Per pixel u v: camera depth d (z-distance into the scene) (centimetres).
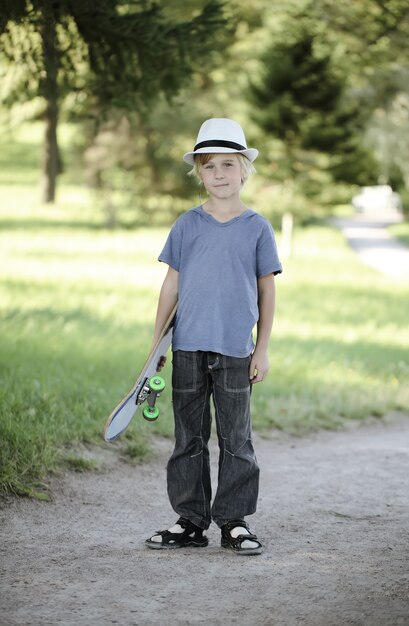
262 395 979
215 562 458
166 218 3828
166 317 486
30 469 593
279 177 3284
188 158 486
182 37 822
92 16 792
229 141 471
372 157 3569
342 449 792
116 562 454
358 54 2020
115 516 544
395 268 3066
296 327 1641
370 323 1772
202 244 475
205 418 484
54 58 832
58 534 500
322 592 412
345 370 1199
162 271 2519
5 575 429
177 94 876
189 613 385
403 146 3173
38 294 1848
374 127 3164
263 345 479
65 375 911
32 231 3494
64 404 766
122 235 3547
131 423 760
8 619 373
